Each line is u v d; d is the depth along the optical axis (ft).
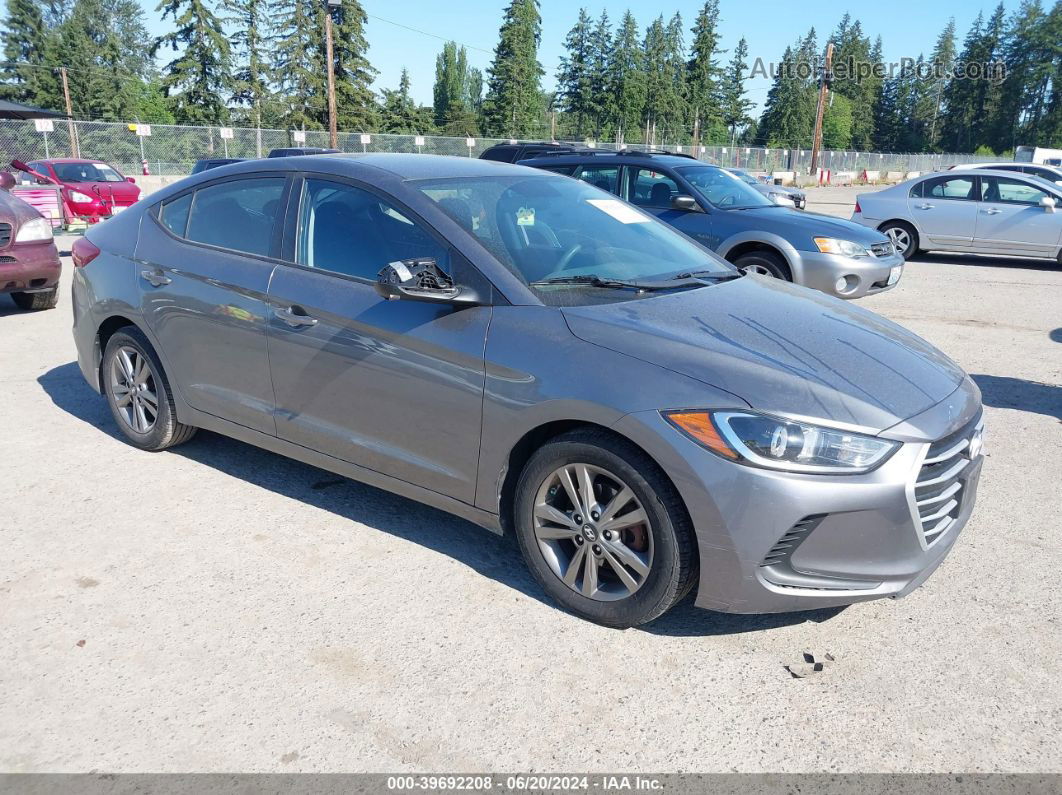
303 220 12.84
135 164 96.07
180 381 14.35
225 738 8.33
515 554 12.12
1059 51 337.52
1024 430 17.98
